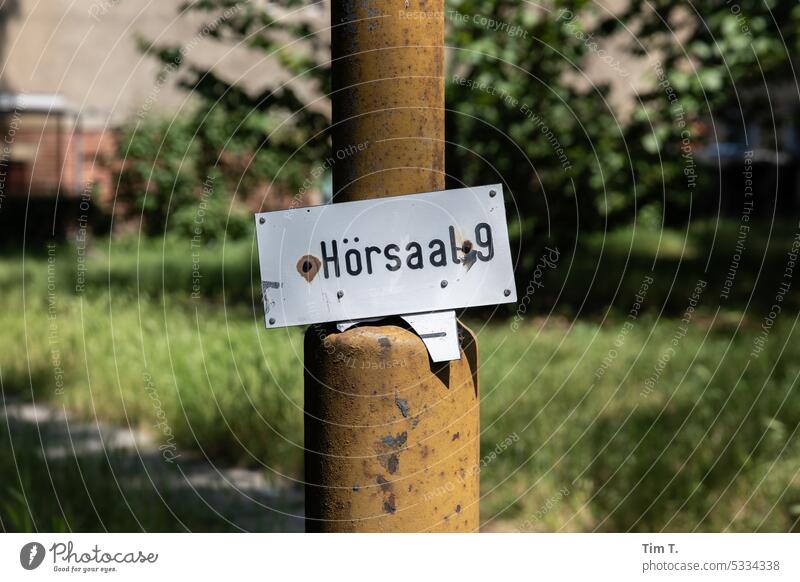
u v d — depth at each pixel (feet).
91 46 56.29
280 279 4.68
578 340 22.48
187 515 12.38
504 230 4.73
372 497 4.66
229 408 16.55
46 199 48.03
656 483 12.79
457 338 4.71
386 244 4.70
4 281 33.99
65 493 12.85
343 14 4.68
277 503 13.42
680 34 25.63
